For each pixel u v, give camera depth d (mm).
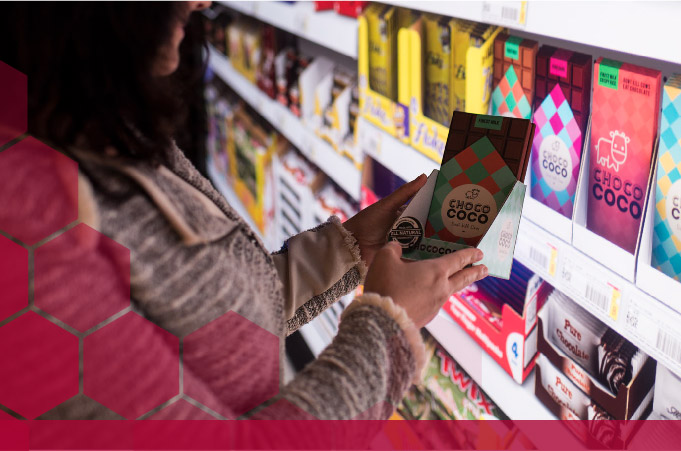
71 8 612
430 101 1604
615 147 1098
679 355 1006
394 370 728
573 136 1189
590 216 1204
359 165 2016
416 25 1553
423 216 981
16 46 630
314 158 2416
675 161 981
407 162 1676
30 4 611
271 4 2518
